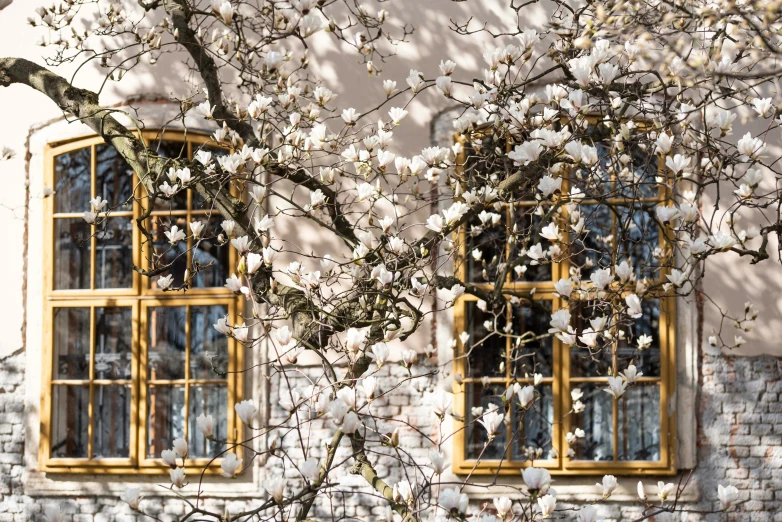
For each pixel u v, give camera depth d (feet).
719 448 18.47
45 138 19.93
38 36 19.98
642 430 18.51
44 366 19.66
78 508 19.45
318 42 19.38
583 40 12.15
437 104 19.11
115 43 19.76
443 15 19.26
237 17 15.35
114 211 19.69
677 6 11.62
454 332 18.74
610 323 12.50
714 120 13.05
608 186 18.19
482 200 13.26
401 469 18.62
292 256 18.80
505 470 18.26
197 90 18.07
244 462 18.88
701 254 11.55
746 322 16.51
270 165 13.25
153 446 19.34
